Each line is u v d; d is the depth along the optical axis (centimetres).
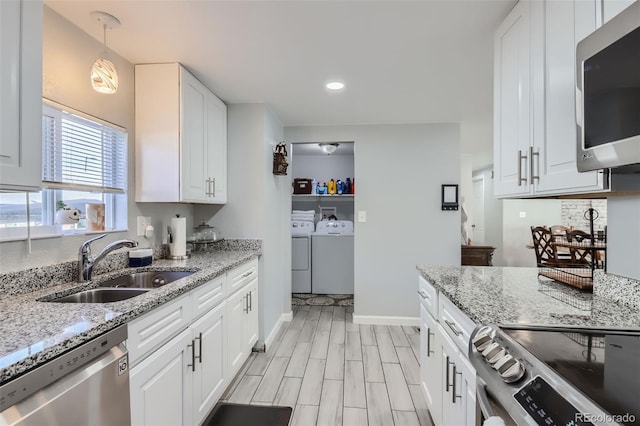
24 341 93
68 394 95
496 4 156
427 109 318
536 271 202
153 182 220
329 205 610
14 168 109
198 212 306
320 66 224
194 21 171
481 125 374
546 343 90
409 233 368
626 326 103
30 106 115
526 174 144
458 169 363
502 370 85
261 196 300
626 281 127
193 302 172
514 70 155
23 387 83
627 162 81
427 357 194
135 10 162
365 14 165
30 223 155
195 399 173
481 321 110
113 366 112
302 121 360
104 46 194
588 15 106
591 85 93
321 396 224
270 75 238
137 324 126
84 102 181
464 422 132
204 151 254
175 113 219
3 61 106
